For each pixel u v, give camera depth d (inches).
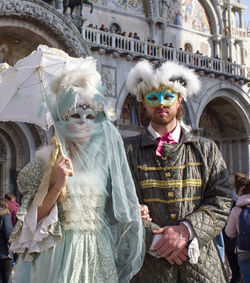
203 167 148.8
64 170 123.6
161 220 145.2
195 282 139.2
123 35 894.4
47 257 125.0
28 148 784.3
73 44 749.9
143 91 155.6
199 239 137.0
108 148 135.5
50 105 137.5
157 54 939.3
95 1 921.5
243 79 1072.8
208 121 1155.3
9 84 181.8
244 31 1193.4
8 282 365.1
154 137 155.3
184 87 155.6
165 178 147.5
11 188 792.9
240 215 253.8
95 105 135.8
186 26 1090.7
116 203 132.6
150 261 142.9
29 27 708.0
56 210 125.2
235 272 334.0
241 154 1147.3
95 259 127.2
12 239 126.3
